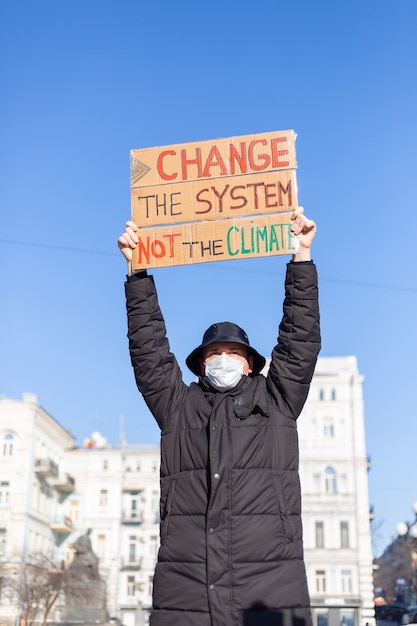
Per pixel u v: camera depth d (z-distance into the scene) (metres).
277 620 4.23
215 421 4.67
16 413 50.84
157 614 4.43
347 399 51.03
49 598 43.03
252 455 4.60
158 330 5.20
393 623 55.09
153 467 59.97
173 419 4.90
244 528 4.40
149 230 5.45
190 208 5.43
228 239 5.31
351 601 47.34
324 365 54.59
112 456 59.06
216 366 4.91
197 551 4.41
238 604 4.25
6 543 48.31
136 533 58.66
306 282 4.97
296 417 4.84
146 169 5.56
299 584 4.39
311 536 48.88
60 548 56.94
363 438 50.31
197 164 5.48
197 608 4.30
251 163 5.39
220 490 4.47
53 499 55.75
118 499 58.28
